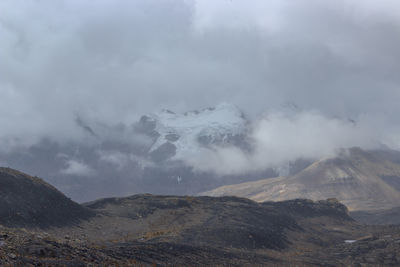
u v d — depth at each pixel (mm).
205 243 100875
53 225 100000
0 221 87312
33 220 95875
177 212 140500
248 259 88812
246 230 121062
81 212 118500
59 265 42594
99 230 109875
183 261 70500
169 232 110688
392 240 126250
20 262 39969
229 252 91312
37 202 105000
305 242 140000
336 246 132500
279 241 127250
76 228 105250
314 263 100625
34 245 46500
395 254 110312
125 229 114562
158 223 127688
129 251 66188
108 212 130875
